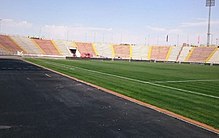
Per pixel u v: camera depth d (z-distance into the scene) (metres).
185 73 40.25
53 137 8.23
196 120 10.88
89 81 23.64
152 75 33.75
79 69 39.16
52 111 11.66
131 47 124.19
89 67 45.50
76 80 23.94
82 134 8.60
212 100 16.09
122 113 11.72
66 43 116.06
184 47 117.00
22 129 8.92
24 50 96.31
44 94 16.00
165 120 10.71
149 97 16.27
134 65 60.53
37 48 102.62
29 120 10.07
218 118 11.32
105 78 27.31
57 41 114.62
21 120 10.03
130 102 14.36
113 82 23.81
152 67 54.69
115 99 15.14
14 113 11.05
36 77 25.09
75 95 16.09
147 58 115.25
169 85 23.45
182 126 9.89
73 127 9.35
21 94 15.67
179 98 16.30
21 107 12.23
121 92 17.95
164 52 117.19
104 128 9.34
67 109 12.18
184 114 11.90
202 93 19.09
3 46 92.31
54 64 48.66
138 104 13.88
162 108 13.07
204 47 111.56
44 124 9.61
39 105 12.81
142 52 119.81
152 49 121.00
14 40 101.19
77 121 10.16
